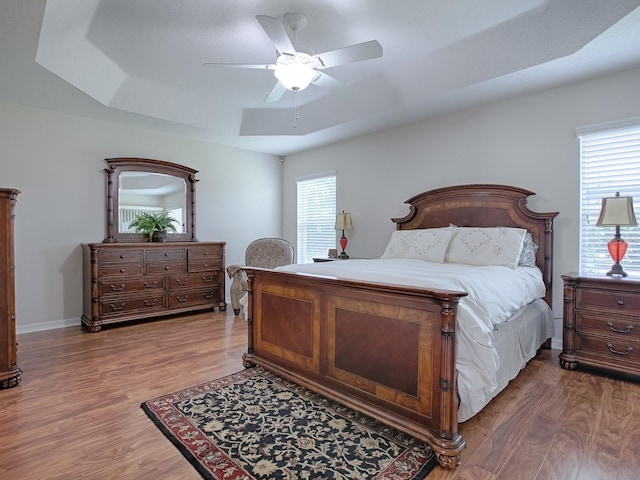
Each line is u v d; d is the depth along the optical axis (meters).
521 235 3.24
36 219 3.95
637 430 1.97
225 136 5.00
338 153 5.36
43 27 2.51
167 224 4.81
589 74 3.10
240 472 1.63
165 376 2.72
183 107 4.29
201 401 2.31
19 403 2.28
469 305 1.96
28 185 3.89
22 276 3.87
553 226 3.42
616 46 2.64
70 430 1.97
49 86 3.31
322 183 5.68
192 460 1.71
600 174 3.20
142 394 2.41
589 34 2.54
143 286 4.28
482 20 2.69
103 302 3.98
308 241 5.92
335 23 2.72
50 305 4.05
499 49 2.96
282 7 2.52
